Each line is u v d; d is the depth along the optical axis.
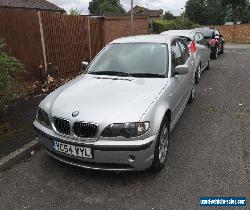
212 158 4.68
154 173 4.28
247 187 3.93
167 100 4.49
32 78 8.85
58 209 3.59
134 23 21.69
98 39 12.51
